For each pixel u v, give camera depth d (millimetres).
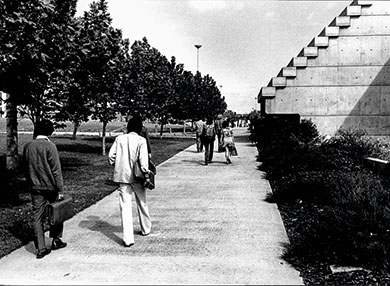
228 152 17531
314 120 20156
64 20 9422
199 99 49000
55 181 5941
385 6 19562
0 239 6695
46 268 5449
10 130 14031
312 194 9148
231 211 8781
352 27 19703
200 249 6215
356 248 5387
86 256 5922
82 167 16391
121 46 19438
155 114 34531
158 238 6812
